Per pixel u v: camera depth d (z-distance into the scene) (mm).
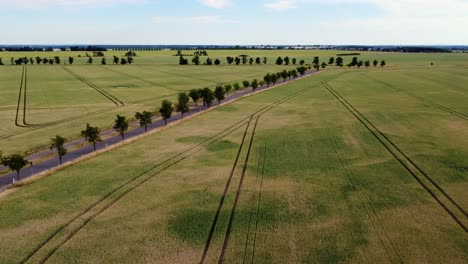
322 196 30016
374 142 44938
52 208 28266
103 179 33750
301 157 39688
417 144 43844
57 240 23938
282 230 24906
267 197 29906
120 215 27125
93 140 42281
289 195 30250
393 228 25000
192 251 22719
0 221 26359
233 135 48719
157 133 50156
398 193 30422
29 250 22906
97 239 24000
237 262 21531
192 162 38250
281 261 21578
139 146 43969
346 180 33219
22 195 30531
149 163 37938
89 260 21828
